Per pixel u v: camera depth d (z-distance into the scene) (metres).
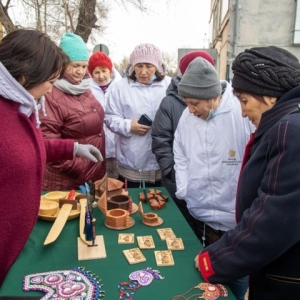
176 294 1.15
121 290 1.17
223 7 11.27
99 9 7.42
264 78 1.08
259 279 1.17
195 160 1.91
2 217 1.24
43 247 1.46
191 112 1.85
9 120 1.23
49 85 1.35
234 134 1.83
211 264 1.16
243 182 1.19
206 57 2.40
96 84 3.51
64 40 2.26
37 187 1.36
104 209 1.71
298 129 0.96
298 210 0.94
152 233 1.59
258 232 1.00
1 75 1.19
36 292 1.16
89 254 1.39
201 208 1.94
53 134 2.21
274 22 7.75
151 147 2.64
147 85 2.66
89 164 2.36
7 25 5.67
